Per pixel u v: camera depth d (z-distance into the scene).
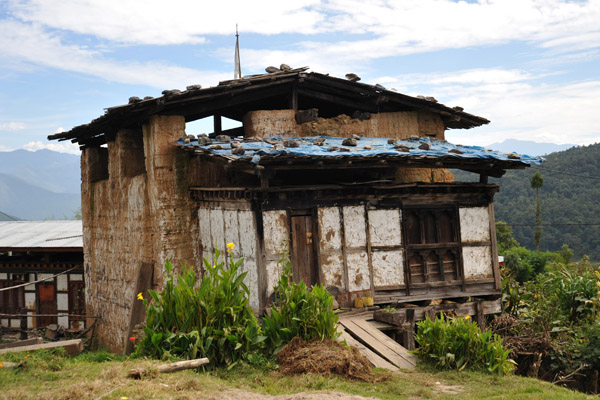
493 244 13.39
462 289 12.91
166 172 12.80
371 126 14.84
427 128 15.55
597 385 11.40
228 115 17.03
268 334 8.84
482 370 8.97
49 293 19.88
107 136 15.27
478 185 13.02
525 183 61.81
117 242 15.10
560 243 51.62
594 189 55.88
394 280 12.27
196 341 8.04
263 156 10.05
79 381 6.85
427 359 9.41
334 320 8.94
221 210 12.14
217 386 7.03
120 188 14.80
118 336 14.81
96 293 16.58
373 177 12.94
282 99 15.44
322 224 11.57
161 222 12.70
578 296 14.48
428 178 15.23
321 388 7.41
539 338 12.18
